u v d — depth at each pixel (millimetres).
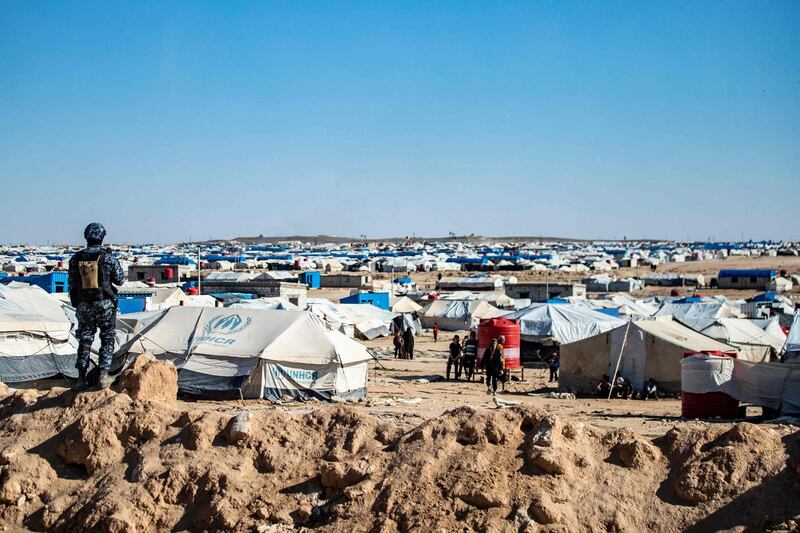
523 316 43094
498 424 10688
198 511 10516
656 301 65938
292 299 55875
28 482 11195
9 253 194750
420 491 10086
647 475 10141
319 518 10242
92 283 12312
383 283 96188
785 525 9117
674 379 27156
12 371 22891
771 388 18797
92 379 12797
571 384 28797
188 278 91125
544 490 9875
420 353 46969
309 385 22266
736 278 112500
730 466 9828
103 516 10430
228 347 22438
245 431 11172
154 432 11461
